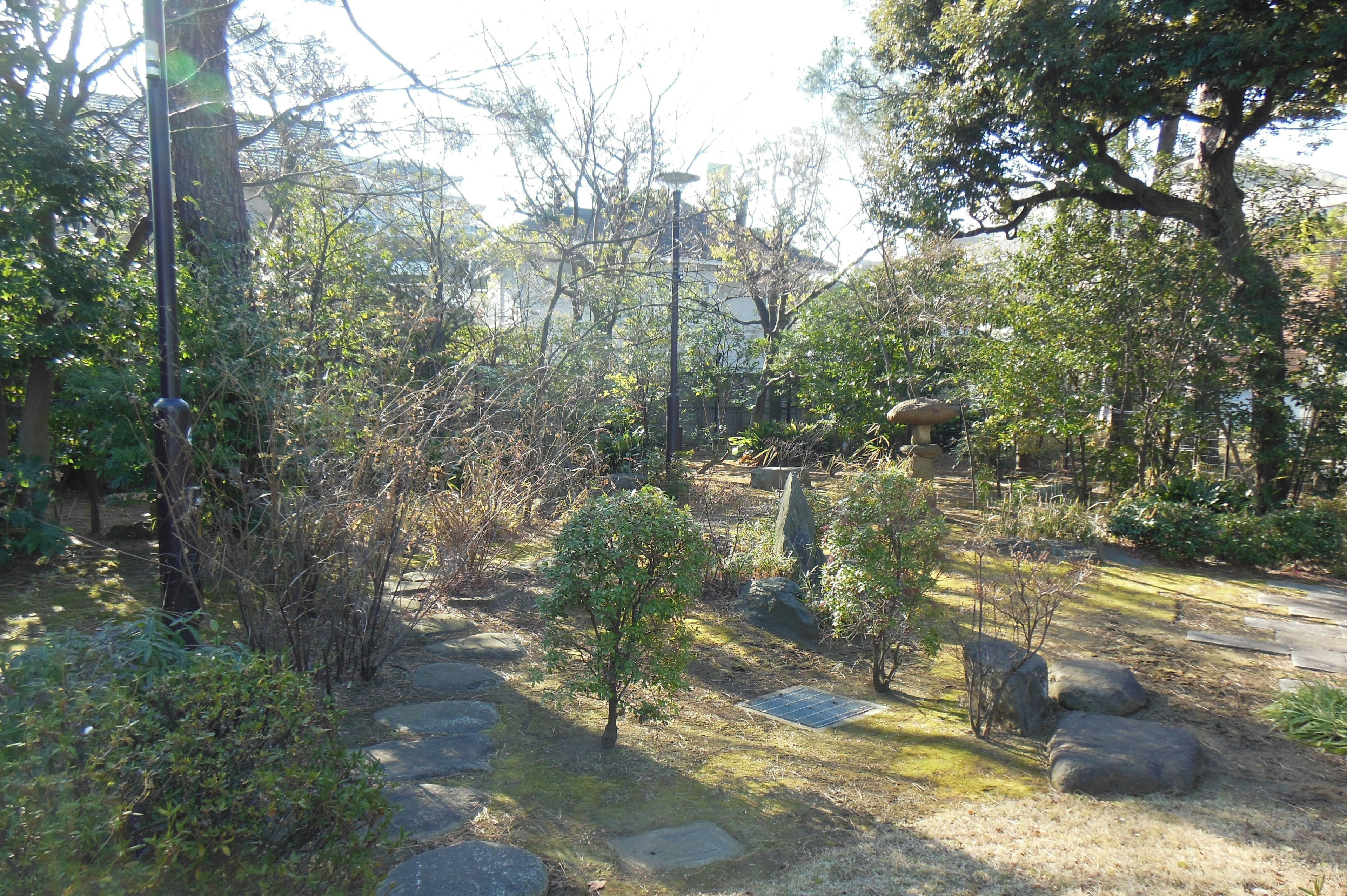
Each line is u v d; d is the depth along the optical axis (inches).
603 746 170.2
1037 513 417.4
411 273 453.4
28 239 277.7
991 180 454.3
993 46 402.3
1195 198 462.9
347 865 108.7
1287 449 413.7
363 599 203.9
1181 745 169.3
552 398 396.5
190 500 172.2
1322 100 415.2
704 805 147.9
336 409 205.2
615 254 622.8
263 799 108.3
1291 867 131.4
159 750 106.3
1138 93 388.5
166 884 110.2
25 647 199.3
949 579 328.8
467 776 154.5
